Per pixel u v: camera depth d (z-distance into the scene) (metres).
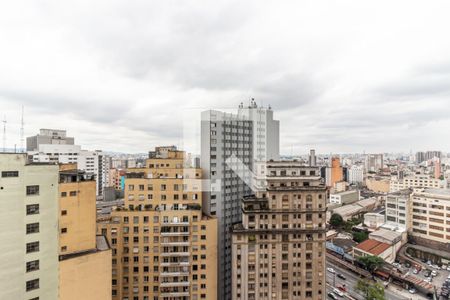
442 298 86.88
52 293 44.25
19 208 41.44
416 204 130.62
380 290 79.94
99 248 51.38
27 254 42.06
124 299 64.69
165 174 70.56
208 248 67.44
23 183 41.88
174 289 66.06
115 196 110.81
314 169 71.06
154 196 68.75
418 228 129.38
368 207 180.88
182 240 66.88
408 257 114.81
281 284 69.06
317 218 69.94
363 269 106.62
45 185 44.12
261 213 69.38
